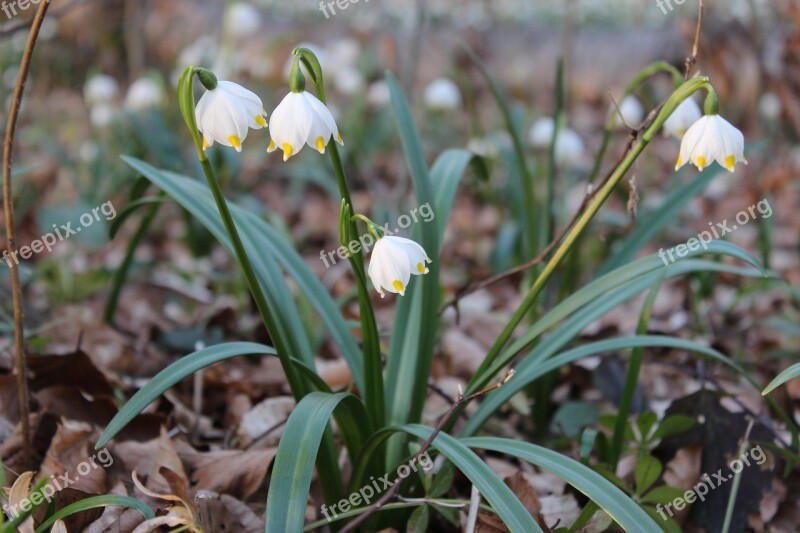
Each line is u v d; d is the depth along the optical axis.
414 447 0.61
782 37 1.56
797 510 0.66
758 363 0.80
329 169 1.57
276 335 0.56
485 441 0.57
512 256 1.06
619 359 0.76
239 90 0.53
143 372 0.78
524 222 0.92
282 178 1.61
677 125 0.64
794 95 1.35
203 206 0.64
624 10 2.43
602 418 0.66
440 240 0.65
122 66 2.23
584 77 2.18
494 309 1.04
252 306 0.91
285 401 0.72
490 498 0.52
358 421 0.58
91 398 0.69
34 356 0.67
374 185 1.55
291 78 0.53
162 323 0.92
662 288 1.05
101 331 0.79
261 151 1.72
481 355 0.83
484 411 0.62
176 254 1.27
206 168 0.53
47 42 2.13
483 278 1.10
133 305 0.98
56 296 0.95
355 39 2.27
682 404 0.66
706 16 1.91
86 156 1.37
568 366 0.79
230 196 1.15
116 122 1.49
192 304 0.97
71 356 0.68
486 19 2.44
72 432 0.64
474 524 0.56
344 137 1.64
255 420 0.70
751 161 1.58
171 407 0.69
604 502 0.52
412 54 1.34
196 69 0.52
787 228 1.30
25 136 1.72
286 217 1.42
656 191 1.52
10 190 0.57
